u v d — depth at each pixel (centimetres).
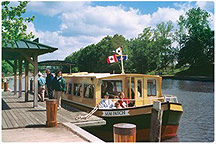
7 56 1952
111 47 8700
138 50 9512
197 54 7819
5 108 1298
